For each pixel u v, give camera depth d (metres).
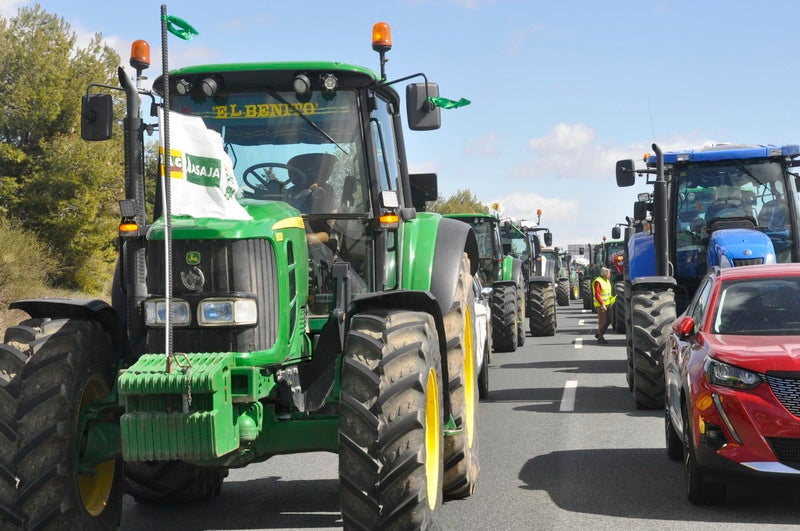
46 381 6.26
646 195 16.48
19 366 6.28
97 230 39.31
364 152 7.71
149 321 6.48
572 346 23.80
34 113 39.31
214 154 6.16
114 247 41.47
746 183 15.05
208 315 6.37
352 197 7.66
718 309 8.93
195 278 6.40
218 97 7.76
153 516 8.16
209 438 5.88
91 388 6.64
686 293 15.34
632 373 14.51
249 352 6.36
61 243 38.53
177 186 5.99
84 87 40.59
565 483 8.90
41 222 38.34
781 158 15.03
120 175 40.12
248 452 6.66
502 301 22.03
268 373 6.45
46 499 6.16
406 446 6.13
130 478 8.32
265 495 8.91
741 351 7.81
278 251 6.51
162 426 5.88
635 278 14.22
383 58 7.86
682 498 8.23
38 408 6.20
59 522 6.20
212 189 6.16
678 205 15.22
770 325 8.62
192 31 6.69
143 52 7.52
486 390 14.54
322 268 7.46
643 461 9.81
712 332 8.68
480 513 7.89
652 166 15.27
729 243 13.97
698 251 15.15
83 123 7.38
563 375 17.58
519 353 22.25
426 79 7.80
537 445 10.81
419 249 8.34
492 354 22.16
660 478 9.01
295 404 6.76
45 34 40.72
